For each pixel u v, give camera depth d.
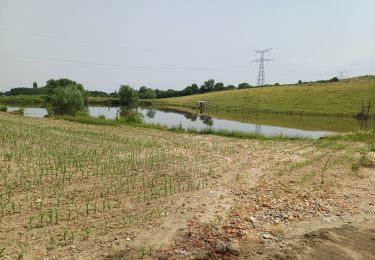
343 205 9.22
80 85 66.06
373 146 18.95
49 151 14.55
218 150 17.88
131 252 6.20
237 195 9.86
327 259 6.19
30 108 66.06
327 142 21.64
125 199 8.93
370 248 6.61
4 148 14.59
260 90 106.88
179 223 7.60
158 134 24.67
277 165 14.11
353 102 69.75
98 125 30.00
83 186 9.82
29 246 6.16
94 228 7.07
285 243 6.88
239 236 7.12
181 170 12.42
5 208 7.79
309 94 84.94
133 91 77.44
